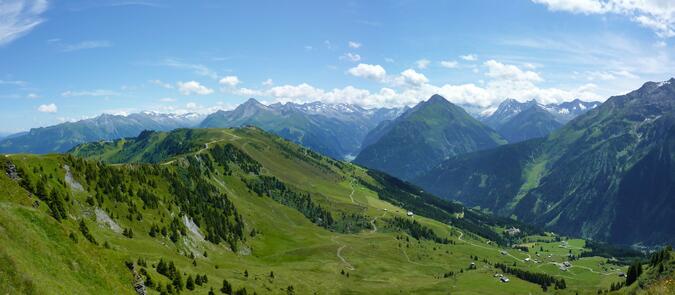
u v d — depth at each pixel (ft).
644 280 422.00
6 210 252.21
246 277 647.15
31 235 244.22
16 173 522.88
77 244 285.84
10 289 191.31
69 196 597.93
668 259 430.20
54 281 224.94
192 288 483.51
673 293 268.00
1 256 201.57
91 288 253.85
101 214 628.69
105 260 305.12
